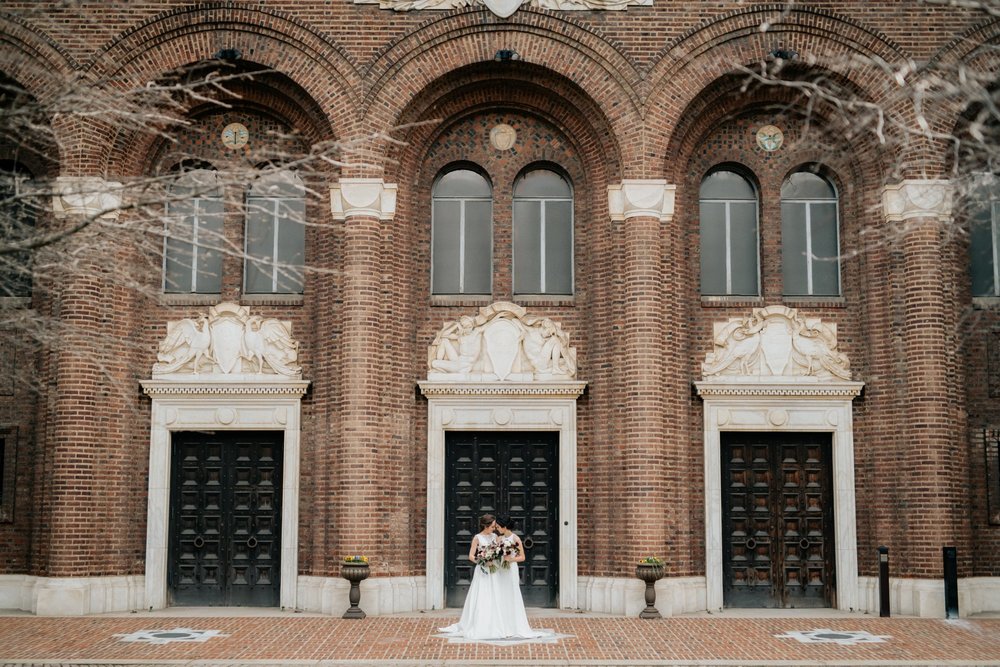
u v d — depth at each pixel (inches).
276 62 871.1
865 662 637.3
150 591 860.6
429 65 872.9
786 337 890.1
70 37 861.8
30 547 869.8
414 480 877.2
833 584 878.4
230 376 877.2
